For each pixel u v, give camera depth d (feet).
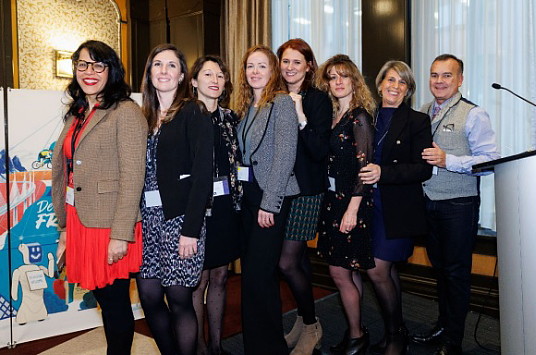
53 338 9.86
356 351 8.12
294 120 7.17
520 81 10.75
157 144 6.66
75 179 6.35
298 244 8.06
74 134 6.57
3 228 9.29
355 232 7.63
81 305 10.11
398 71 7.89
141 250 6.72
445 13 11.66
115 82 6.62
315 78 8.09
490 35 11.06
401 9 11.92
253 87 7.49
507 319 5.76
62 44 16.60
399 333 8.05
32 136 9.47
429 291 12.07
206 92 7.52
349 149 7.64
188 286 6.53
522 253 5.33
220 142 7.48
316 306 11.75
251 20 14.90
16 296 9.46
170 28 16.93
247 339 7.37
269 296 7.30
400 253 7.75
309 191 7.55
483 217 11.43
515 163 5.47
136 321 10.69
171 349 7.13
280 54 8.09
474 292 11.27
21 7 15.69
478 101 11.32
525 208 5.25
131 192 6.25
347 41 13.42
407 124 7.82
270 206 6.97
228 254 7.55
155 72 6.76
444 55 8.72
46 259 9.70
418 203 7.80
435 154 7.63
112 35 17.60
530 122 10.58
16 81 15.67
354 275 8.55
